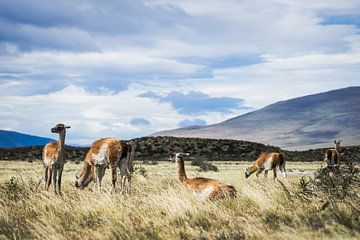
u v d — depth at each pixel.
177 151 88.75
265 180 20.73
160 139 98.44
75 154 75.50
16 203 13.41
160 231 10.24
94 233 10.06
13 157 73.88
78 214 11.71
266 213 11.43
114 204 12.50
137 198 13.73
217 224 10.77
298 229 10.12
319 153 92.75
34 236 9.89
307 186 14.40
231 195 13.54
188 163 63.56
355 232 9.85
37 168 46.22
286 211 11.59
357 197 12.05
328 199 12.23
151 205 12.31
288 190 13.84
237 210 12.19
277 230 10.11
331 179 13.21
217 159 82.12
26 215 12.01
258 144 101.25
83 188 18.19
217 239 9.61
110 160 17.55
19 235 9.88
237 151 92.75
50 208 12.41
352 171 13.03
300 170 44.34
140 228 10.32
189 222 10.95
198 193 14.02
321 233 9.83
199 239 9.66
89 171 18.19
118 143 17.78
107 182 20.62
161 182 19.22
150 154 86.25
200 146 93.69
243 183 18.70
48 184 16.98
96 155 17.77
